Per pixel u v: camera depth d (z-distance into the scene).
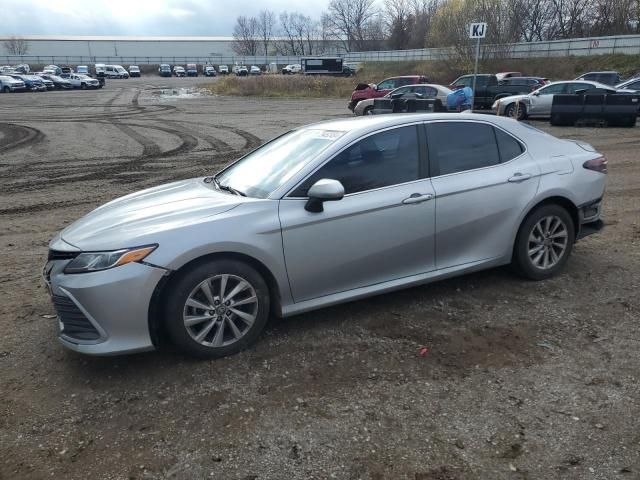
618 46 41.47
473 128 4.46
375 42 104.31
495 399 3.07
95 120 23.78
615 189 8.64
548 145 4.80
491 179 4.35
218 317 3.54
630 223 6.61
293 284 3.74
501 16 43.22
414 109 10.98
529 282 4.71
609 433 2.75
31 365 3.61
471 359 3.51
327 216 3.74
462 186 4.23
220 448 2.72
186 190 4.29
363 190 3.91
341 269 3.87
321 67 60.94
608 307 4.20
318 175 3.83
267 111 27.78
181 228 3.40
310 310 3.85
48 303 4.67
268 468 2.57
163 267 3.29
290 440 2.77
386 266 4.04
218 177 4.64
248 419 2.95
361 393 3.16
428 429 2.83
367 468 2.56
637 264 5.12
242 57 104.25
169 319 3.41
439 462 2.58
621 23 56.19
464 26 43.06
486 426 2.84
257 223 3.56
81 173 11.46
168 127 20.59
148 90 51.25
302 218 3.67
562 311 4.15
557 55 44.84
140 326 3.32
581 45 43.62
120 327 3.29
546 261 4.72
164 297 3.42
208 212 3.58
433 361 3.49
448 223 4.19
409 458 2.62
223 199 3.81
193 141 16.50
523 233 4.55
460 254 4.34
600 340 3.70
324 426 2.87
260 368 3.46
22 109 30.45
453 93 17.48
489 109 25.86
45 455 2.71
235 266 3.53
